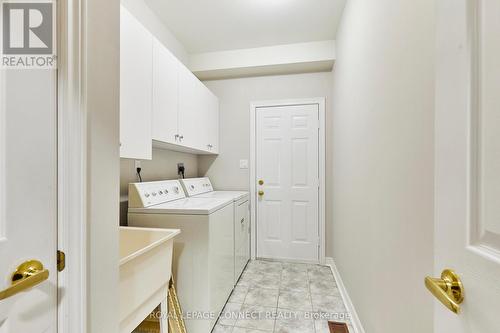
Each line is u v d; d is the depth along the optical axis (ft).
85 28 2.14
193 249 5.15
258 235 9.77
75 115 2.05
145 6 6.57
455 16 1.49
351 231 6.03
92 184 2.21
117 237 2.56
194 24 7.56
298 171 9.51
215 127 9.55
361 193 5.14
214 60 9.23
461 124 1.44
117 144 2.57
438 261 1.67
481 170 1.30
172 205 5.69
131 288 3.15
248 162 9.89
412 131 2.95
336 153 8.29
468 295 1.36
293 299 6.61
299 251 9.46
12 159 1.72
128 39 4.39
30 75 1.82
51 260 1.94
